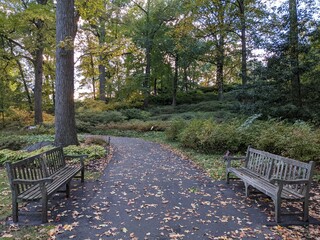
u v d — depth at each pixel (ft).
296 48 38.78
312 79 39.58
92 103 74.54
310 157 21.94
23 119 69.87
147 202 15.39
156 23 85.81
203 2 52.44
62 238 11.00
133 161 27.53
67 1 28.68
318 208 14.48
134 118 69.97
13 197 12.51
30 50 51.29
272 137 25.55
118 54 39.40
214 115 61.11
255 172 17.51
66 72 29.43
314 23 38.86
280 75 39.14
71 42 27.71
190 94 102.06
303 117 37.68
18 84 79.87
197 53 75.00
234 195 16.67
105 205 14.87
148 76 86.33
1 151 26.91
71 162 25.30
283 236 11.21
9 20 46.83
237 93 43.62
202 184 19.19
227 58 70.13
